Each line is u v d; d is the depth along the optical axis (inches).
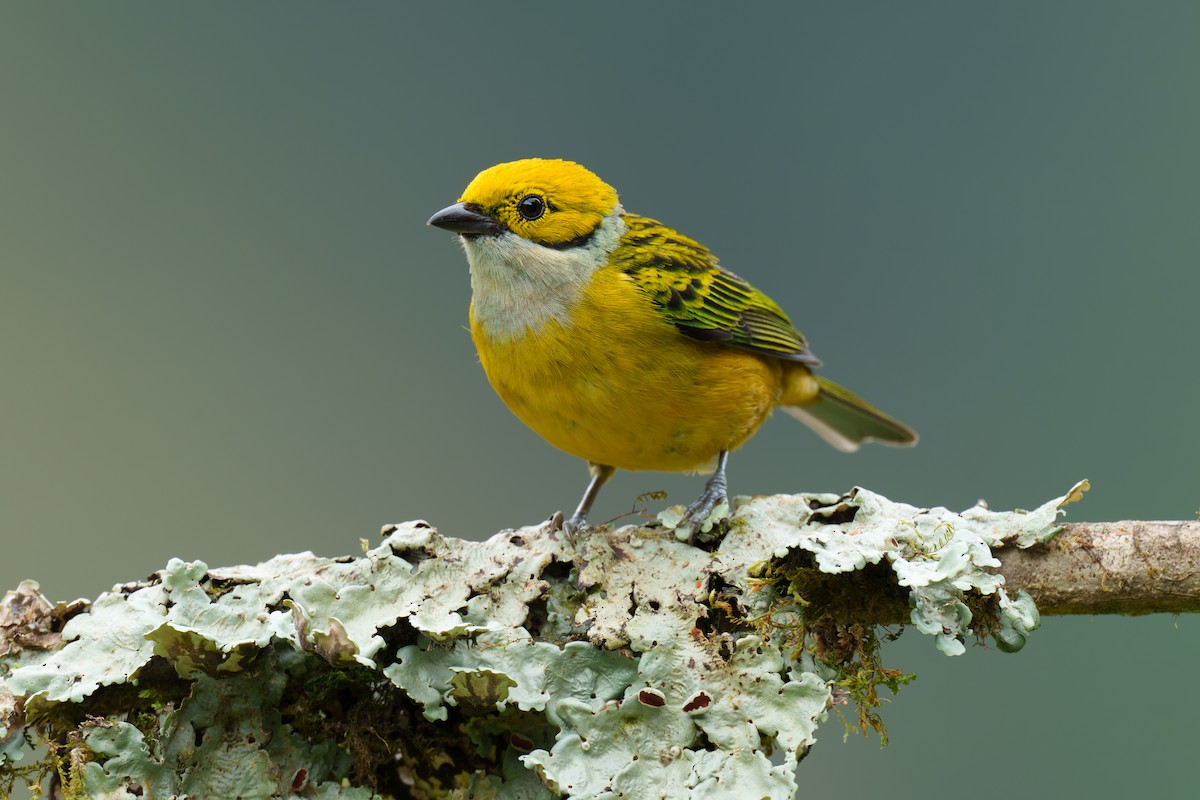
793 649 287.7
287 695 281.0
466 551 298.0
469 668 272.2
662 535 307.3
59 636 281.7
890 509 302.7
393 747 284.2
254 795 266.8
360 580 288.4
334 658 260.5
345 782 276.7
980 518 299.4
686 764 263.3
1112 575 291.3
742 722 267.6
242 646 264.2
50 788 274.2
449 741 285.4
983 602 287.9
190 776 267.3
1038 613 290.4
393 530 301.0
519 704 267.6
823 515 306.2
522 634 282.0
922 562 286.4
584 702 276.2
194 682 273.0
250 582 286.5
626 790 260.1
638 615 286.8
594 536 304.3
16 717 267.6
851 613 295.6
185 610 274.1
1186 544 289.4
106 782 260.4
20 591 284.8
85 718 274.4
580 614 293.3
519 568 295.0
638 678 278.2
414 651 275.1
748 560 298.7
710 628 289.9
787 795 256.5
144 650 273.6
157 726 276.8
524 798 280.2
